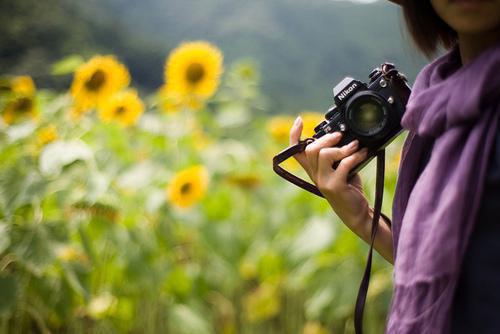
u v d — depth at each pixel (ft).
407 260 3.29
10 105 8.00
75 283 6.83
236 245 9.32
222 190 9.61
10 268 7.11
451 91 3.23
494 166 3.10
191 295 8.86
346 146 3.88
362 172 9.23
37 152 7.36
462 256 3.10
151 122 9.98
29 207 7.17
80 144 7.15
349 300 8.84
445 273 3.11
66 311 7.14
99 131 8.98
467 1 3.16
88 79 8.22
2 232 6.61
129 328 8.13
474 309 3.15
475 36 3.41
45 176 6.89
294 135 4.08
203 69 9.43
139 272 7.78
